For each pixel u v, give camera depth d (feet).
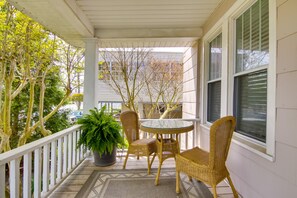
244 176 6.95
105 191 7.70
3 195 4.79
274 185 5.29
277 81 5.21
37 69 18.30
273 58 5.40
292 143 4.63
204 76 11.82
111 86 20.72
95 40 11.95
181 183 8.39
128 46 15.42
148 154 9.46
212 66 11.23
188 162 6.94
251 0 6.85
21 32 15.70
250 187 6.55
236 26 8.27
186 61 16.60
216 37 10.58
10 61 16.11
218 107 10.34
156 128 8.32
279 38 5.14
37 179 6.37
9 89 16.71
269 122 5.58
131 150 9.94
